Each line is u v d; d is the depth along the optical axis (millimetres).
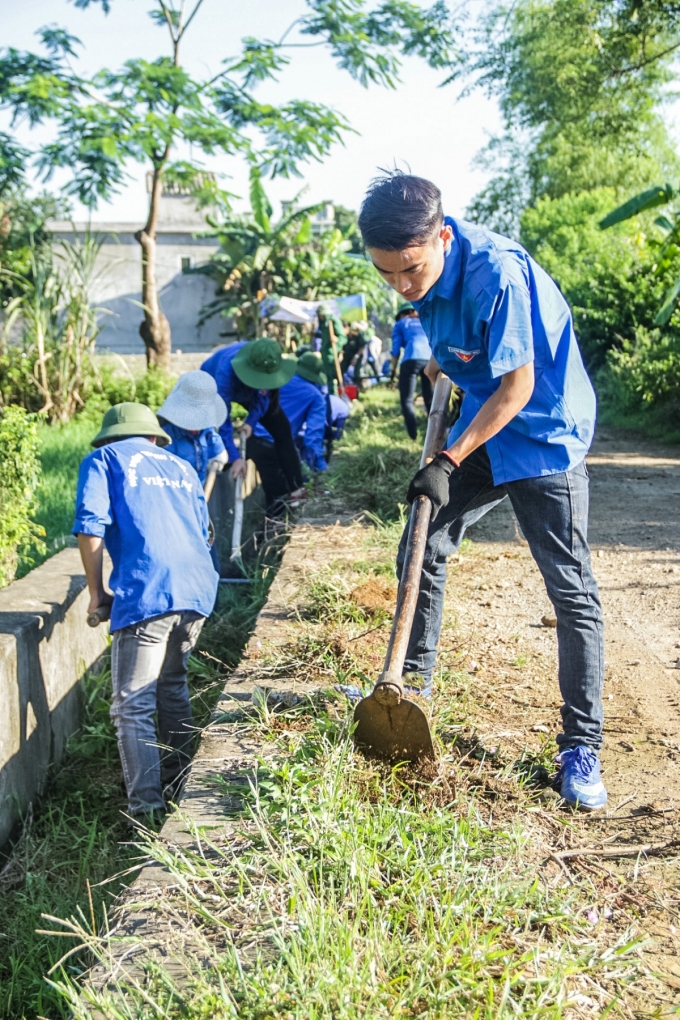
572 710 2982
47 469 9852
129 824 4062
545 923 2311
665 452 11469
